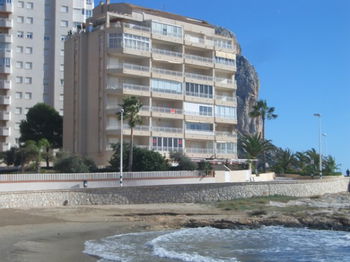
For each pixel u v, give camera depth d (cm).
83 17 10681
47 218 3984
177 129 7744
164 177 6162
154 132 7419
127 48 7331
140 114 7325
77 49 7762
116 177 5738
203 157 7931
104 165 7131
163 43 7938
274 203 5556
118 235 3309
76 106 7700
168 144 7588
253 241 3325
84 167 6141
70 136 7781
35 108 8769
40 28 10394
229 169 7369
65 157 6247
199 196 5578
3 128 9650
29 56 10269
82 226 3662
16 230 3350
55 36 10438
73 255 2473
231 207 5094
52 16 10506
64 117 7962
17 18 10238
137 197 5272
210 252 2842
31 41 10306
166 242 3109
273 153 10869
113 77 7394
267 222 4159
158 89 7631
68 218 4034
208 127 8206
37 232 3294
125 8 8019
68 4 10575
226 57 8606
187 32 8275
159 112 7550
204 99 8162
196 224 3981
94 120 7425
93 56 7531
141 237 3238
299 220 4234
